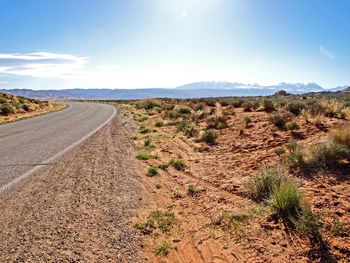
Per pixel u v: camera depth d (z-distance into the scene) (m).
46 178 4.74
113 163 5.90
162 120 14.16
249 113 12.59
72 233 2.86
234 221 3.15
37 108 28.75
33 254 2.45
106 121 15.15
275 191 3.29
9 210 3.40
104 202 3.75
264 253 2.48
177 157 6.50
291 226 2.86
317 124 7.12
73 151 7.04
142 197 4.02
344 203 3.11
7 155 6.57
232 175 4.79
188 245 2.74
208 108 17.06
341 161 4.28
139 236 2.89
